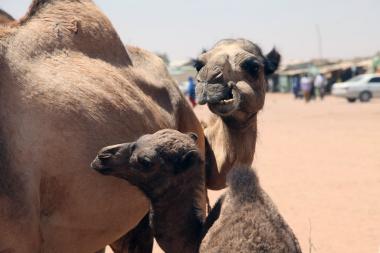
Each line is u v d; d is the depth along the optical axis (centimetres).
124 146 543
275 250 489
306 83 5719
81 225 564
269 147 2481
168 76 697
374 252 1059
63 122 538
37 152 525
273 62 738
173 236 548
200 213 551
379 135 2752
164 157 533
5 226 505
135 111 598
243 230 492
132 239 679
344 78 7506
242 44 698
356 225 1238
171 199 543
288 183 1680
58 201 543
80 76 566
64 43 578
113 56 619
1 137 509
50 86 543
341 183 1662
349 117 3738
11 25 568
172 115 674
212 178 709
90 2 621
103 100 568
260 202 509
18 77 532
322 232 1192
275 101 6222
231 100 653
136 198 595
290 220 1286
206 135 729
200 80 666
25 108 525
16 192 509
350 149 2330
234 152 684
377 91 5388
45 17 583
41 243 538
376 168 1883
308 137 2780
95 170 545
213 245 497
